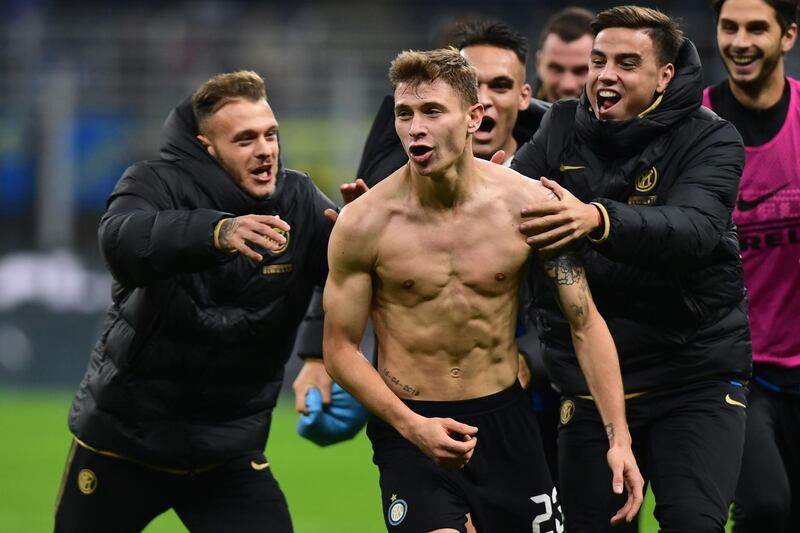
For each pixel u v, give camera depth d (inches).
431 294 633.0
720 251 681.0
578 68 1002.1
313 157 2471.7
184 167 713.0
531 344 772.0
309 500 1441.9
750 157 832.9
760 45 812.6
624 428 625.3
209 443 721.0
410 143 600.7
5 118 2448.3
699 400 687.1
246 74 718.5
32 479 1567.4
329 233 732.7
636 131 675.4
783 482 768.9
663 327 686.5
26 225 2472.9
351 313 636.1
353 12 3009.4
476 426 644.1
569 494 698.2
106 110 2496.3
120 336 706.2
